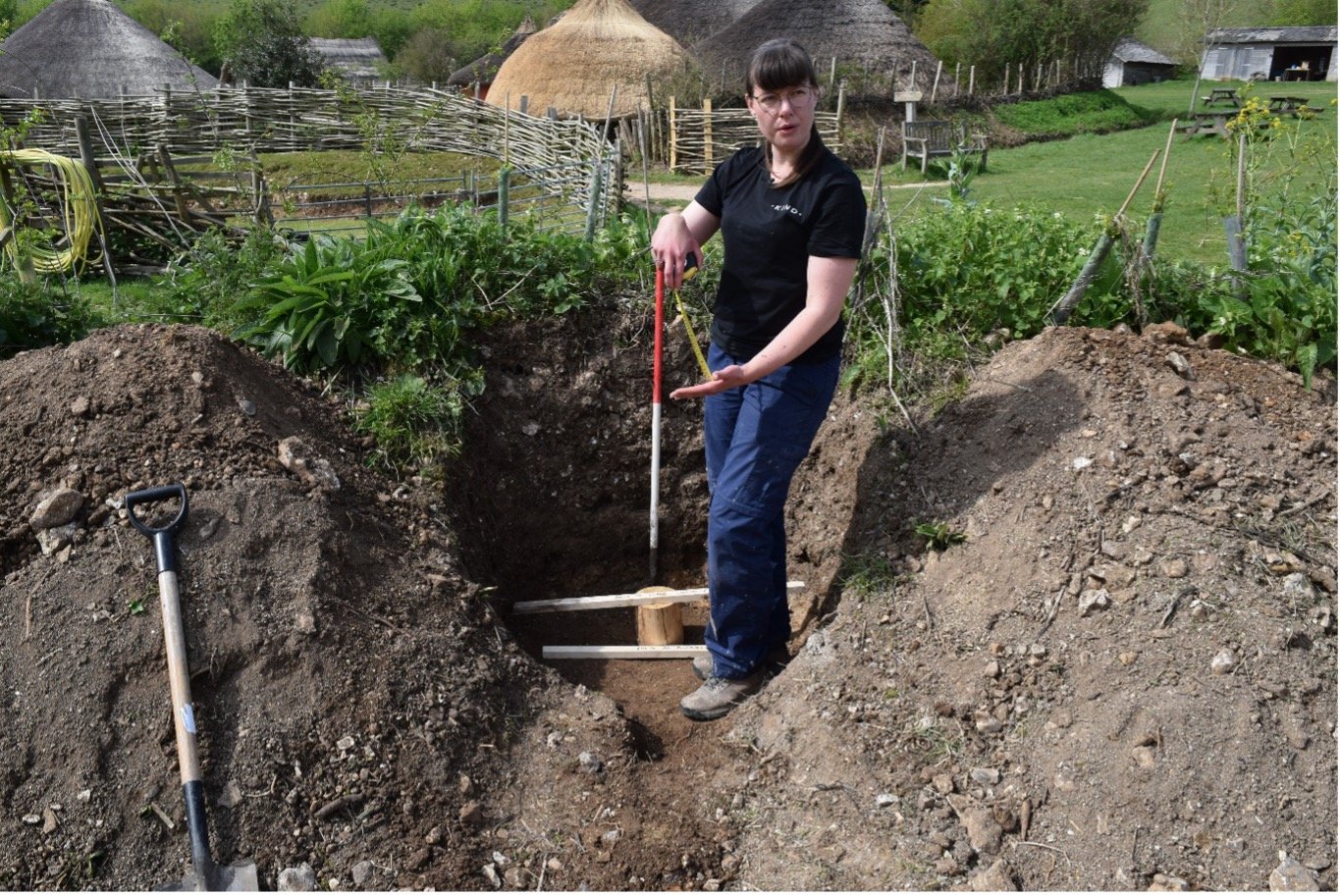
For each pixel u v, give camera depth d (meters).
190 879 2.71
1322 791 2.67
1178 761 2.75
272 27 25.27
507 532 4.46
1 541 3.19
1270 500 3.38
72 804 2.77
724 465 3.54
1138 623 3.08
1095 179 14.41
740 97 18.97
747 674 3.59
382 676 3.13
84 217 7.96
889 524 3.82
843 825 2.92
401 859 2.82
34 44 19.33
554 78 18.78
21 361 3.68
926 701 3.20
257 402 3.74
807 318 3.08
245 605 3.11
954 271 4.50
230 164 8.79
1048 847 2.77
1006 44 25.92
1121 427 3.57
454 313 4.40
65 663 2.96
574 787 3.08
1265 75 35.88
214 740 2.89
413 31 58.88
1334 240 4.66
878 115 19.83
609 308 4.68
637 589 4.71
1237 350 4.21
